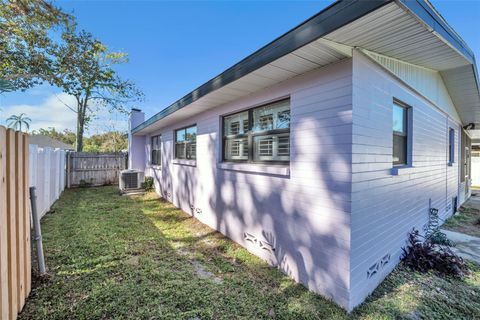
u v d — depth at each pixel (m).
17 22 7.77
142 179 9.52
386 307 2.31
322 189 2.51
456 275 2.92
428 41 2.27
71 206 6.50
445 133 5.61
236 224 4.02
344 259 2.28
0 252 1.65
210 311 2.18
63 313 2.06
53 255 3.25
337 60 2.37
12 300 1.85
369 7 1.57
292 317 2.13
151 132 9.92
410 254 3.23
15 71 8.92
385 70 2.85
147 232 4.42
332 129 2.42
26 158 2.26
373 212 2.59
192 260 3.29
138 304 2.23
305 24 2.00
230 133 4.40
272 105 3.38
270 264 3.24
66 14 8.41
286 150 3.13
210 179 4.91
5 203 1.75
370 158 2.53
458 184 7.22
